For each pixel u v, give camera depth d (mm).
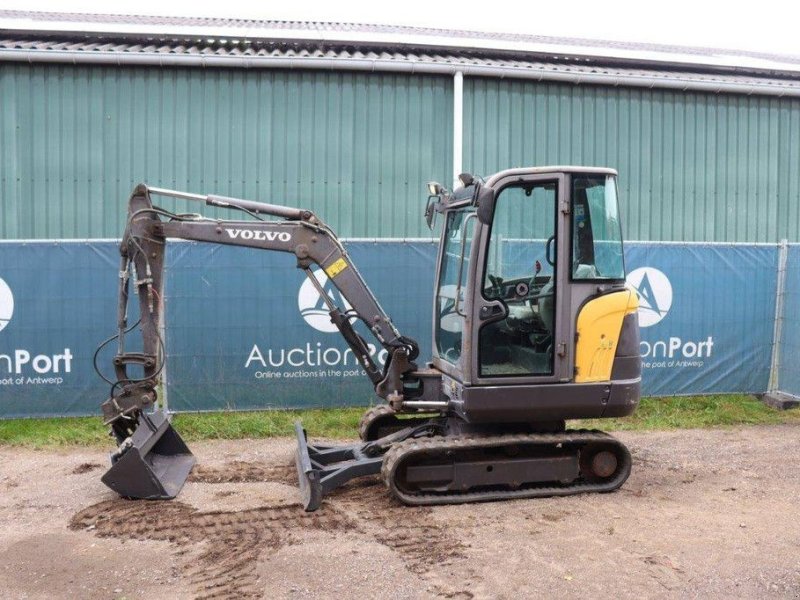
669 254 10500
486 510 6363
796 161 13664
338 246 7020
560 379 6594
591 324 6598
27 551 5605
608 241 6688
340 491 6879
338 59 11727
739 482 7266
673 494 6867
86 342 9469
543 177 6520
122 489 6645
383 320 7082
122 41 12477
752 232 13492
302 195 11961
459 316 6816
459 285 6754
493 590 4898
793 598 4812
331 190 12008
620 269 6746
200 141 11727
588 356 6621
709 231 13312
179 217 6871
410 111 12125
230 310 9641
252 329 9680
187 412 9609
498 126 12422
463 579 5051
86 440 8820
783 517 6273
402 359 7098
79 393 9484
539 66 12648
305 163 11938
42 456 8273
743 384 10867
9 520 6262
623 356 6707
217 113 11734
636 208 13000
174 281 9516
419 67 11906
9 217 11492
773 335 10891
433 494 6570
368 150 12047
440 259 7520
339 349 9828
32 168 11508
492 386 6512
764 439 9062
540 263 6586
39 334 9398
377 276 9922
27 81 11438
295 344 9758
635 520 6148
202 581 5082
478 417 6543
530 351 6605
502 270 6531
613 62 13820
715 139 13266
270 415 9602
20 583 5098
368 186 12078
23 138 11461
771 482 7277
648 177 13016
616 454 6934
